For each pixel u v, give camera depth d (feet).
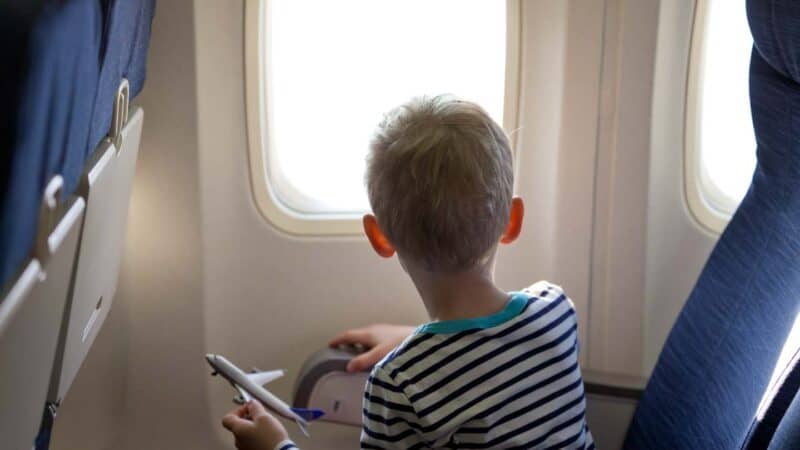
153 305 5.81
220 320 5.87
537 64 5.41
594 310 5.74
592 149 5.44
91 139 3.40
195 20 5.20
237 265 5.75
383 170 3.92
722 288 4.84
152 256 5.70
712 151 5.66
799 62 4.17
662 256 5.70
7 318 2.43
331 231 5.76
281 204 5.70
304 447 6.03
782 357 4.51
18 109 2.25
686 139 5.51
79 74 2.75
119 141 3.83
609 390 5.42
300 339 5.96
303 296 5.86
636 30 5.20
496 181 3.89
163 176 5.51
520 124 5.52
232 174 5.55
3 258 2.31
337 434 6.03
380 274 5.88
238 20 5.26
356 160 5.66
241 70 5.35
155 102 5.36
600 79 5.32
